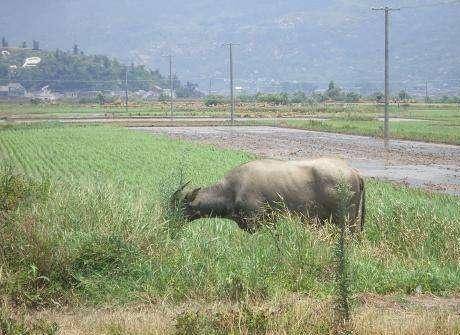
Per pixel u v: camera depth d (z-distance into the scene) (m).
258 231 15.73
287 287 12.77
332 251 13.41
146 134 61.78
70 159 40.47
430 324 10.58
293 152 45.72
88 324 10.72
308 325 10.43
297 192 16.28
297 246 14.09
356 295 12.48
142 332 10.21
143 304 12.16
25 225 13.31
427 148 50.41
